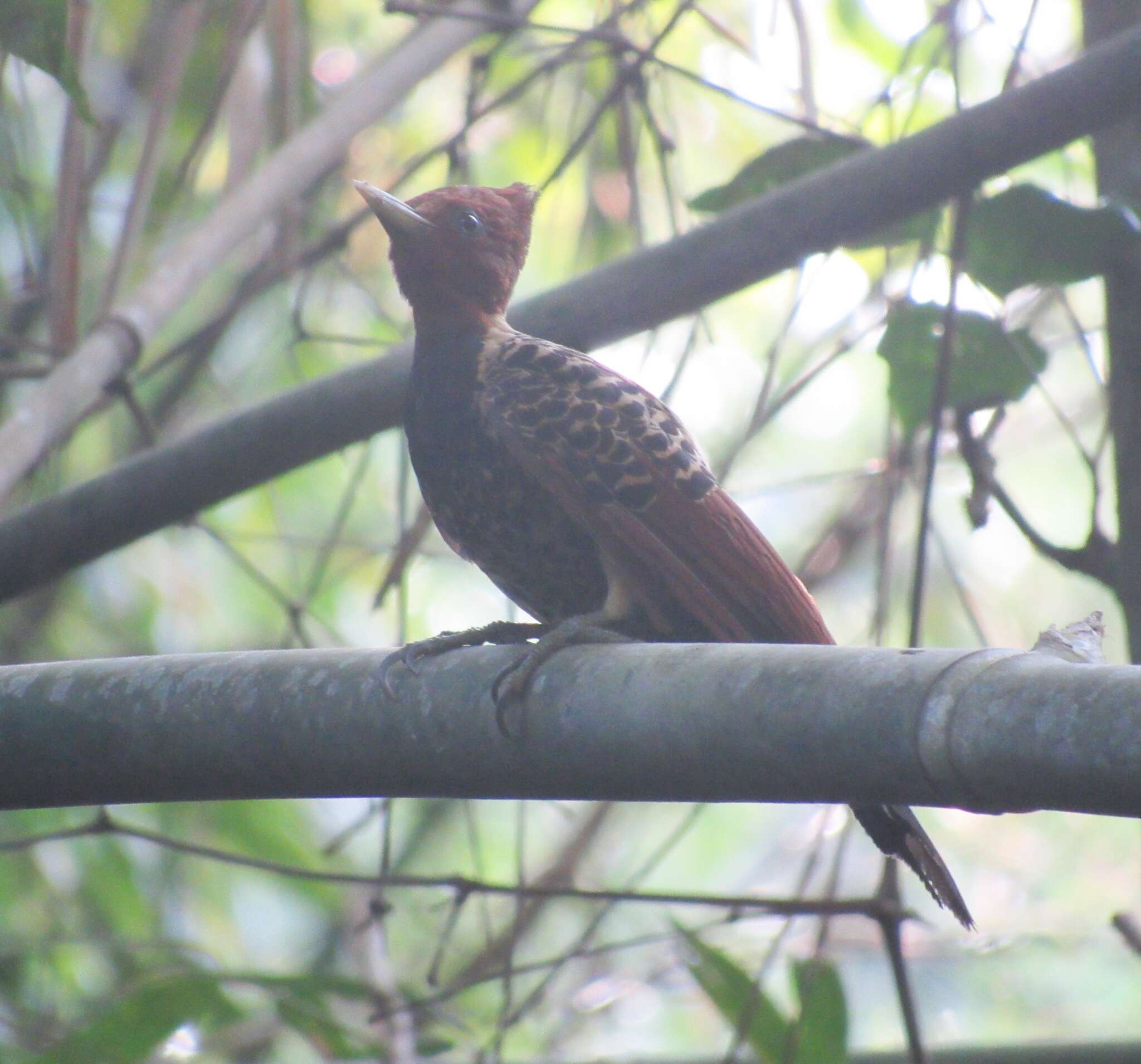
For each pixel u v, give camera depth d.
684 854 15.52
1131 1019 14.36
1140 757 4.50
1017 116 7.61
